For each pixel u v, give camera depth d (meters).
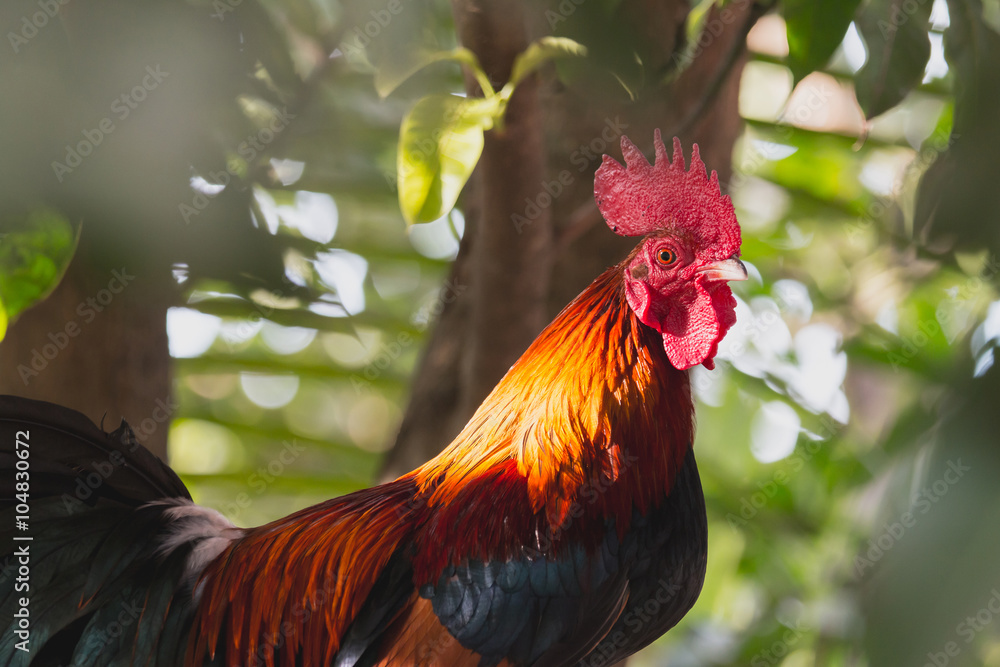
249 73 3.57
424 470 3.47
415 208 2.79
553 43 3.03
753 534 6.37
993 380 3.39
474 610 2.87
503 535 2.94
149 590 3.35
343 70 5.03
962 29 3.31
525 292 3.51
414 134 2.82
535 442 3.08
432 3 4.39
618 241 4.18
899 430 4.13
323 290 3.92
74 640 3.39
